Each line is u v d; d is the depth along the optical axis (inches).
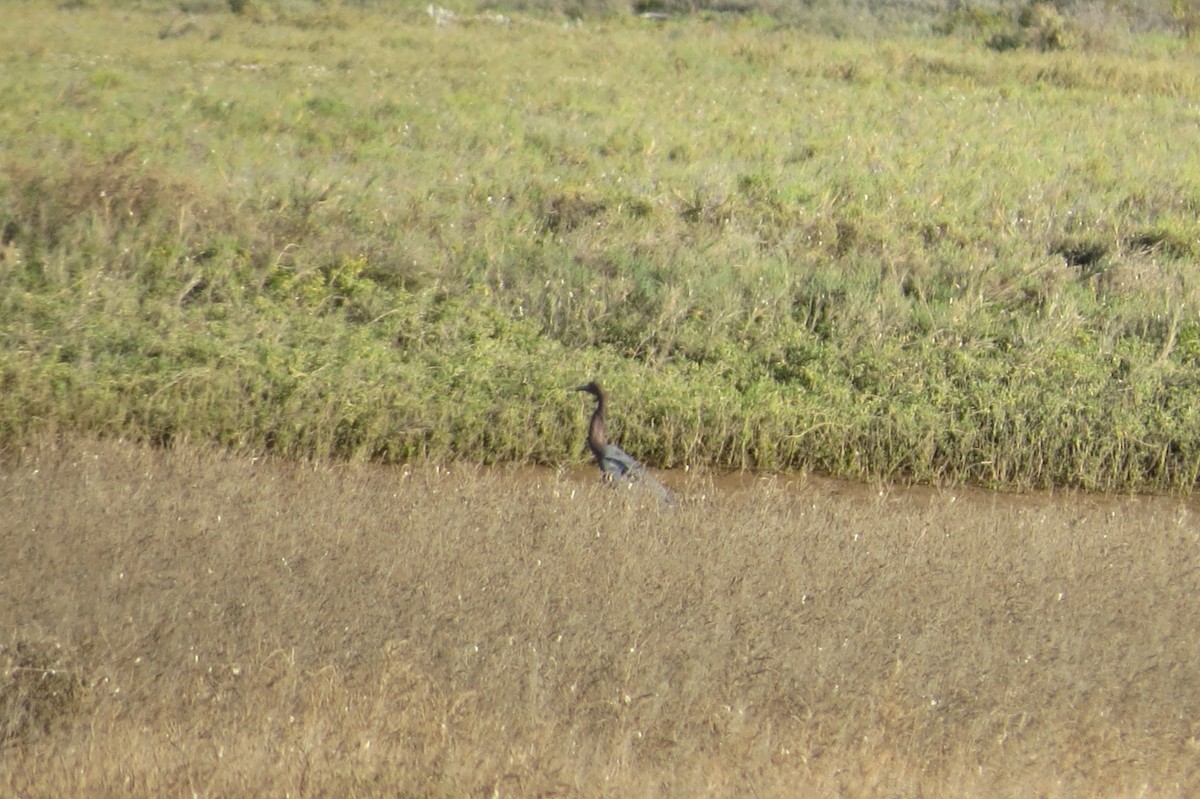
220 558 494.0
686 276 895.1
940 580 505.0
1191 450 749.3
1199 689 441.1
